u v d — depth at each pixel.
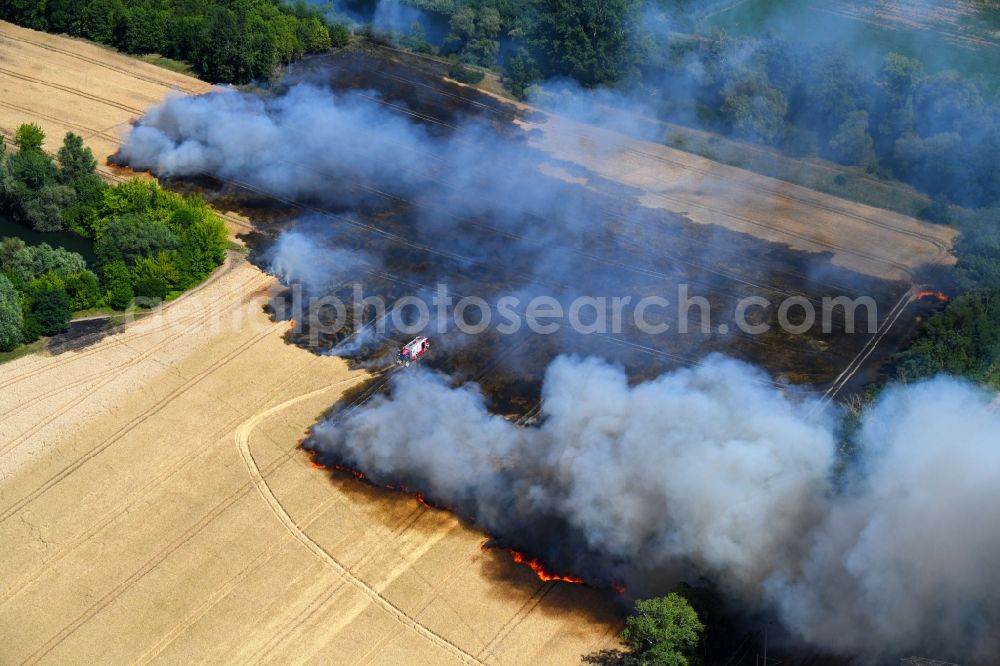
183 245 142.62
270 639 97.31
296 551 105.50
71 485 112.94
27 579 103.25
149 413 121.62
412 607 100.06
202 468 114.75
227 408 122.19
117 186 151.75
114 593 101.81
